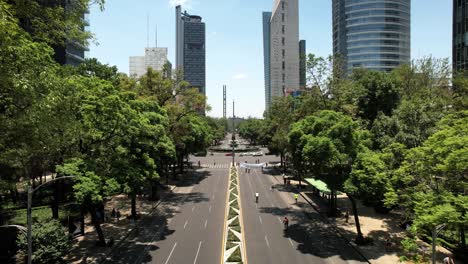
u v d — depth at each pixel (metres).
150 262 30.33
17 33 19.84
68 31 24.91
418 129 38.91
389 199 29.22
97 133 32.81
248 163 105.50
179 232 39.12
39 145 24.73
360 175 31.88
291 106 75.12
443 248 31.86
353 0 143.62
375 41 141.25
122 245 35.00
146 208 50.00
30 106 20.77
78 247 34.03
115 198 56.47
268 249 33.41
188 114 72.88
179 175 82.00
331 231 39.19
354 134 35.19
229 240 35.53
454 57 64.94
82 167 31.50
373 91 52.22
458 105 40.91
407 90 56.69
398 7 142.62
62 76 27.83
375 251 32.12
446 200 23.17
